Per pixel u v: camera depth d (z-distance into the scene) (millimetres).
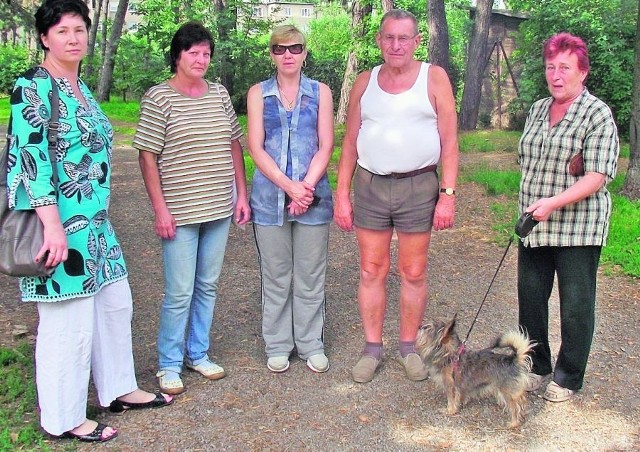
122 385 3668
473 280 6242
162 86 3695
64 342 3238
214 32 21906
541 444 3457
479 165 12391
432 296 5801
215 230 3949
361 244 4117
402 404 3869
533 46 17297
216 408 3799
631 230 7418
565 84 3529
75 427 3402
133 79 23797
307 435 3533
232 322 5133
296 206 3908
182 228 3795
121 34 31281
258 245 4121
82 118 3154
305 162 3945
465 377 3668
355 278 6285
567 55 3492
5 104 27969
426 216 3918
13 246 2986
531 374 3969
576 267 3633
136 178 11789
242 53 22422
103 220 3348
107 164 3363
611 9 15898
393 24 3592
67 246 3086
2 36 40344
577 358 3771
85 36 3135
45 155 2998
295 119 3906
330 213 4121
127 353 3670
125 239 7621
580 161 3541
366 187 3965
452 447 3430
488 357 3631
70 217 3150
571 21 15906
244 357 4488
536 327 3943
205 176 3768
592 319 3734
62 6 3043
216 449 3395
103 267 3398
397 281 6121
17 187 2994
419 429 3600
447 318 5281
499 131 18688
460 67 23172
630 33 15688
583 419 3695
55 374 3266
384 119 3789
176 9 22078
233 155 4074
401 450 3404
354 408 3822
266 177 3967
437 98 3748
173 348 3982
